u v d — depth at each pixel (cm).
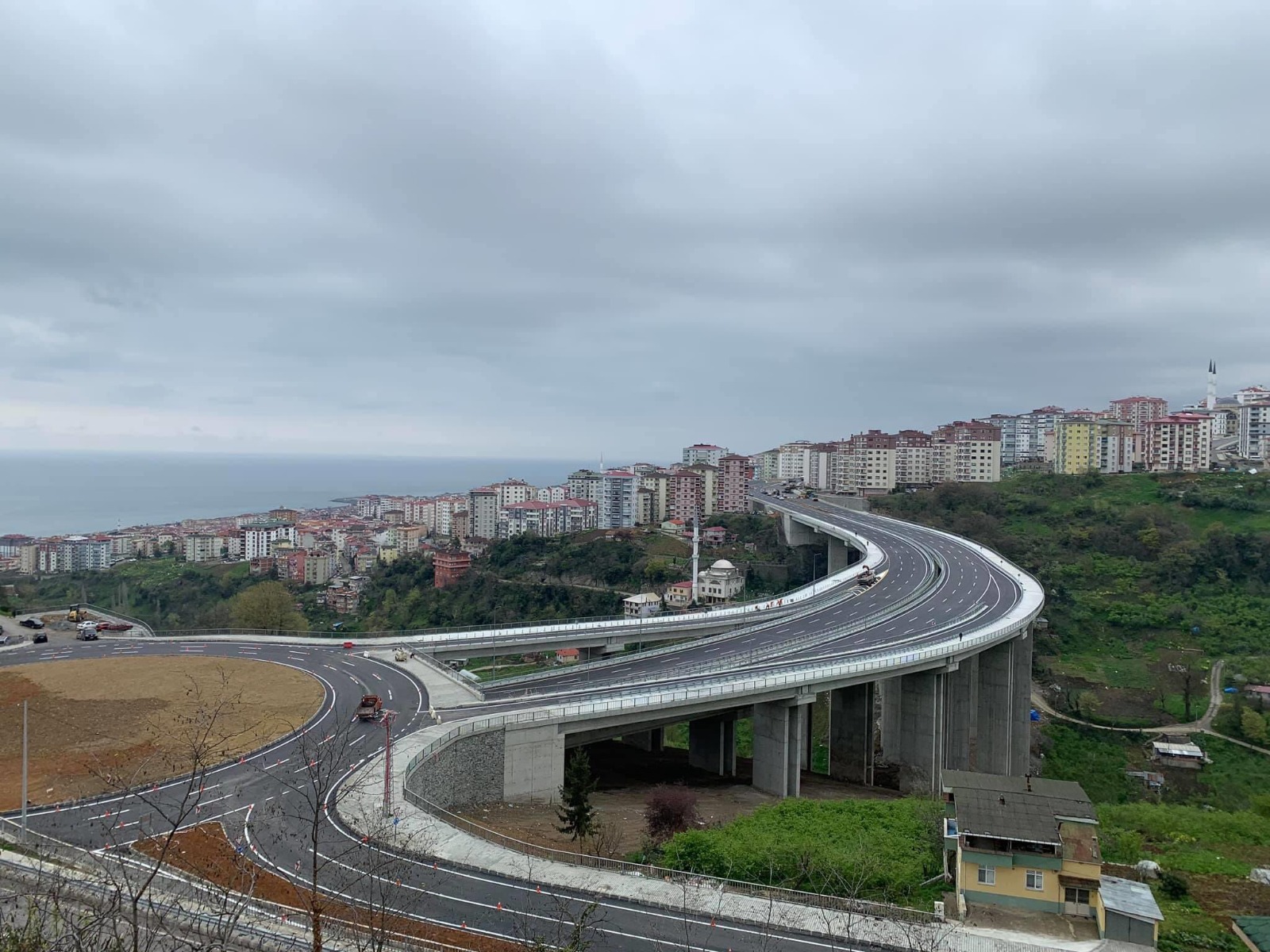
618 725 7738
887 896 4716
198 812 5231
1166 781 10756
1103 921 4259
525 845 5150
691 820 6556
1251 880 5478
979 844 4622
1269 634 13675
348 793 5016
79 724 6981
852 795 9325
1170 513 18800
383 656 9469
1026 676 11456
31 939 2408
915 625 11281
